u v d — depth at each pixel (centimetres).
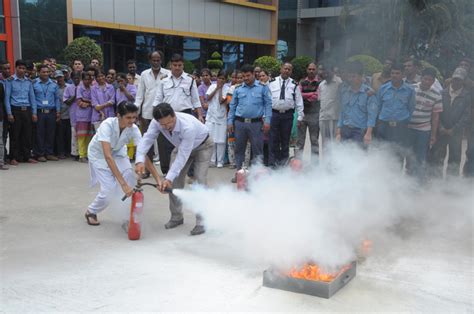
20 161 901
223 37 2147
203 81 935
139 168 486
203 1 2041
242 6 2202
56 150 957
